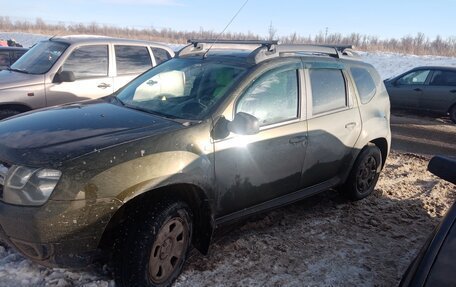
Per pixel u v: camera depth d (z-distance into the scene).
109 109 3.78
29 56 7.63
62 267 2.81
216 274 3.46
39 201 2.68
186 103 3.68
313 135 4.23
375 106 5.21
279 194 4.12
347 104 4.77
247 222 4.41
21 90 6.67
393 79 13.20
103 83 7.53
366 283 3.56
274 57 4.05
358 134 4.86
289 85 4.09
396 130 10.34
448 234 2.27
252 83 3.72
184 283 3.30
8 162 2.83
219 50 4.44
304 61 4.31
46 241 2.69
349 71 4.91
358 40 40.16
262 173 3.80
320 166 4.45
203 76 3.93
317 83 4.40
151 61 8.28
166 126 3.30
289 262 3.75
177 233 3.21
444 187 6.03
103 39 7.72
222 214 3.62
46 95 6.91
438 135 10.13
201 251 3.54
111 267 3.30
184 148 3.18
